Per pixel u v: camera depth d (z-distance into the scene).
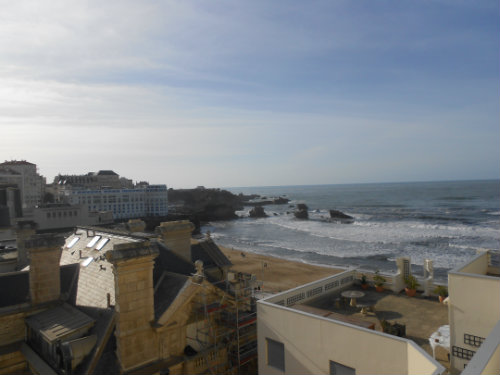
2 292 18.34
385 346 11.84
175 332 16.36
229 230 152.88
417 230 123.56
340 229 137.25
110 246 20.56
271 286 59.72
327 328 13.48
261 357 16.02
